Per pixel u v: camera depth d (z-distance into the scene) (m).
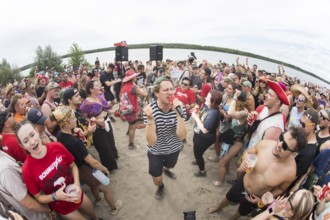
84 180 2.81
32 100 4.56
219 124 3.73
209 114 3.30
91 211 2.68
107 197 3.05
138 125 6.24
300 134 1.89
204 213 3.27
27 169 1.98
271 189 2.29
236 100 3.32
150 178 4.05
